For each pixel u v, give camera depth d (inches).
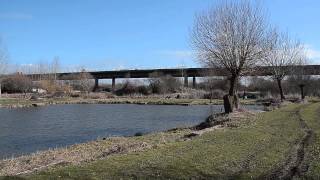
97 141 1034.1
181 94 4165.8
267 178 558.3
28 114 2370.8
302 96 2923.2
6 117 2175.2
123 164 609.0
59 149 956.0
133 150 761.0
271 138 883.4
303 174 573.6
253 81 3809.1
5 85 4591.5
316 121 1238.9
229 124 1189.7
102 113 2463.1
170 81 4645.7
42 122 1927.9
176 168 588.4
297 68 2901.1
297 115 1475.1
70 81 5137.8
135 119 2058.3
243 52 1588.3
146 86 4662.9
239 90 3870.6
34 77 5187.0
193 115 2256.4
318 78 3654.0
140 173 561.6
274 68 2615.7
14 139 1363.2
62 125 1801.2
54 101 3599.9
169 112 2503.7
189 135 975.6
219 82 3909.9
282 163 644.1
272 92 3686.0
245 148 757.9
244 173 577.3
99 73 5556.1
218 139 856.9
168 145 792.9
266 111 1724.9
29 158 813.9
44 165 687.7
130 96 4335.6
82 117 2190.0
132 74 5393.7
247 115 1430.9
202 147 757.3
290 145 802.8
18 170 658.2
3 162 783.7
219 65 1631.4
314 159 665.0
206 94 3993.6
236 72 1601.9
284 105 2144.4
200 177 555.5
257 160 657.6
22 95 4173.2
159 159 645.3
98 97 4175.7
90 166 596.7
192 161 631.8
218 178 553.3
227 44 1593.3
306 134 948.6
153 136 1066.1
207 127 1221.7
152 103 3494.1
